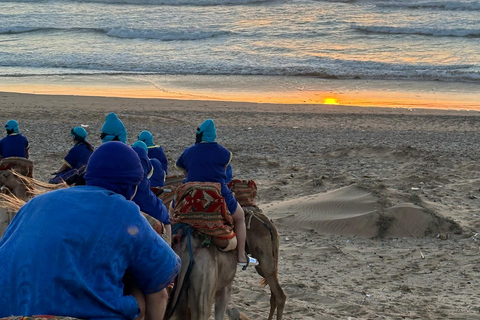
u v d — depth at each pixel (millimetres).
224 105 27453
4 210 6305
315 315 7512
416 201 12273
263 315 7516
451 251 10477
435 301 8188
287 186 14789
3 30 50438
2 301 2906
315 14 57000
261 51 41906
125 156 3385
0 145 9367
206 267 5449
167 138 20750
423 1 61281
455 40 46000
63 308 2898
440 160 17422
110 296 3029
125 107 26500
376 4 61031
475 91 31859
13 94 28797
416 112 26703
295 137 21484
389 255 10344
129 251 3113
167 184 6934
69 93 29969
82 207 3066
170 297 5203
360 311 7676
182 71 36156
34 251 2916
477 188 14281
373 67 37000
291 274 9375
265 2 63688
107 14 58281
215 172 5902
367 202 12070
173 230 5590
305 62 38344
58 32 50188
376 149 18703
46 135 20875
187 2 64188
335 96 30359
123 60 39125
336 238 11273
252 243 6797
